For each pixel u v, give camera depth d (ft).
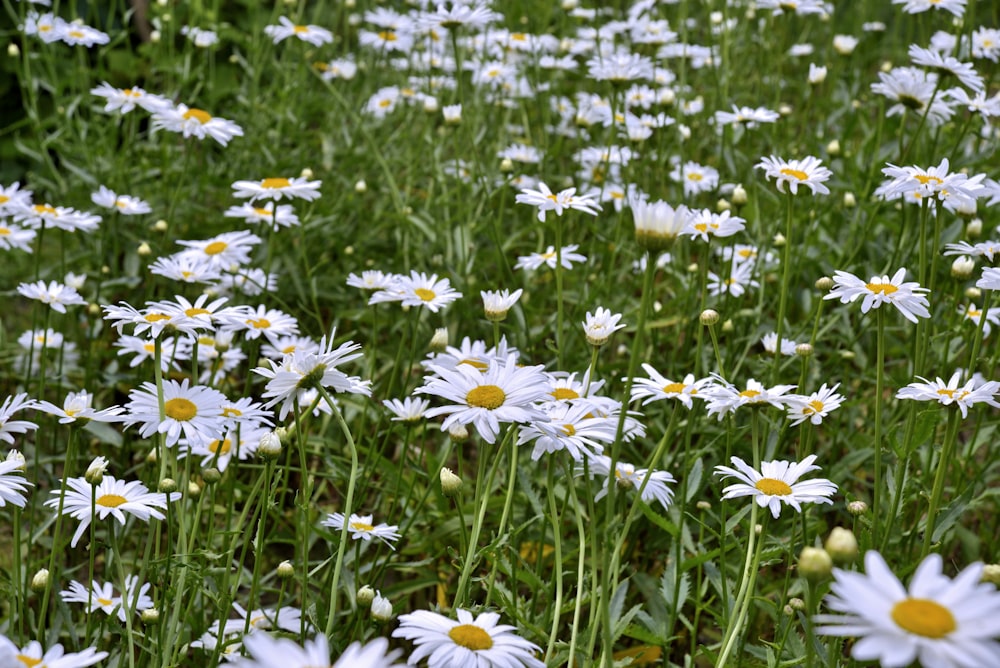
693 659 7.37
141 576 6.98
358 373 11.82
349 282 10.54
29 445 11.09
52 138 14.69
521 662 5.59
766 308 12.12
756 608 8.44
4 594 7.47
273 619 7.52
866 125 14.74
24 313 14.62
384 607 6.68
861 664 7.00
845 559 4.79
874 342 11.23
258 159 15.20
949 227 11.54
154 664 6.77
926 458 9.05
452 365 7.68
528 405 5.97
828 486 6.48
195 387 7.24
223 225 13.87
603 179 12.46
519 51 16.96
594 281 12.89
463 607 6.81
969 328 10.03
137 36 20.16
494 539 6.73
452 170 15.11
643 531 9.67
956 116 12.85
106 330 13.07
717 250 12.74
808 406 7.45
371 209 15.24
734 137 14.62
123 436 10.43
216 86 18.25
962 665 3.57
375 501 10.61
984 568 5.47
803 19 20.31
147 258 11.35
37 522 9.60
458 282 11.99
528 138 15.65
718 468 6.71
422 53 17.63
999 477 9.80
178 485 8.09
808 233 11.66
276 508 9.78
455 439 7.03
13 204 10.93
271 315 9.69
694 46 15.98
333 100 16.70
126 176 14.12
